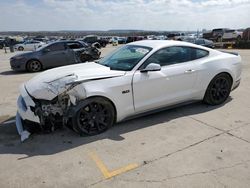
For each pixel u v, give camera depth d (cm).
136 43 497
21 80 873
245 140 370
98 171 301
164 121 446
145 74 416
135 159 325
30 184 279
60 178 289
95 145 364
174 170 299
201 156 328
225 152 337
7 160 329
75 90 366
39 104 374
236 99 567
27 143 375
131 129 415
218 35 3500
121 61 445
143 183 277
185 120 448
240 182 274
